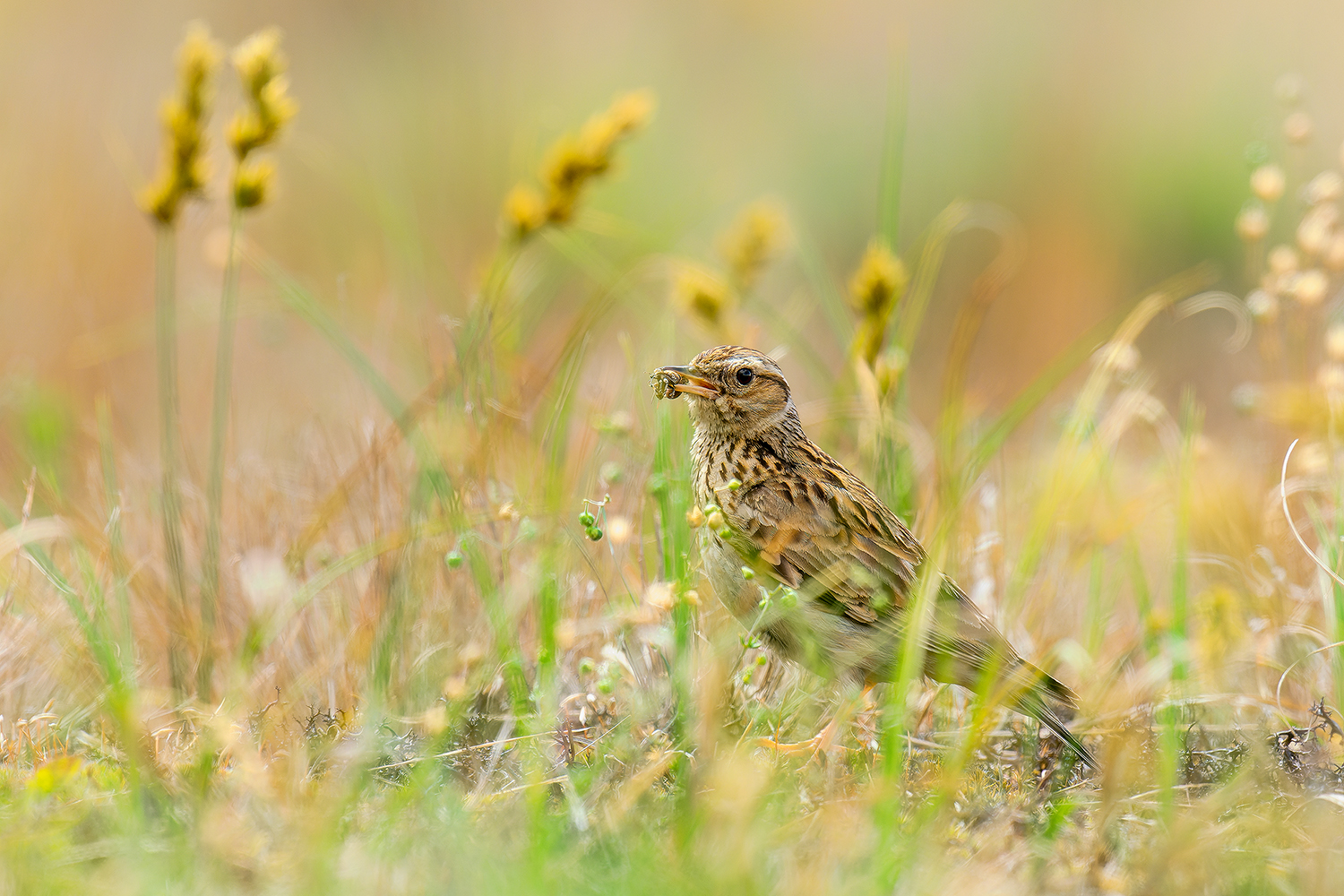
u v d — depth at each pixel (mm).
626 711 9312
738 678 9570
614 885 6871
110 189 18344
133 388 16562
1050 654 10664
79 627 9844
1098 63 25438
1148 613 10961
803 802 8258
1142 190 22703
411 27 26547
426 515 10758
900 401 12148
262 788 7547
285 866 6973
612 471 10289
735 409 10398
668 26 28469
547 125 23453
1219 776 8883
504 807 7844
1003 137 24500
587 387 14352
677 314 14312
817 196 23922
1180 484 12055
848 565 10047
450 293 15898
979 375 19047
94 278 17422
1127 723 9289
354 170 21656
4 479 14211
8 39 22172
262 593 10344
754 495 10312
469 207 21906
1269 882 7344
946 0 28438
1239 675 10656
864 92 26094
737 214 22672
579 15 28734
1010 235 22047
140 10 24891
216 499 11188
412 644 10008
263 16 26250
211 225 18297
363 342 15141
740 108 26047
